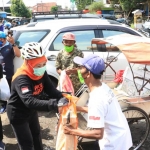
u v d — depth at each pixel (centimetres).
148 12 3164
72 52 414
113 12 3809
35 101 237
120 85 405
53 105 234
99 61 211
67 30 521
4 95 409
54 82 520
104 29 535
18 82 244
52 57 506
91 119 209
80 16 880
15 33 542
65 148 237
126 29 541
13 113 261
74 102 248
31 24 579
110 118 217
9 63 479
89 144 377
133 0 3219
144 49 335
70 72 383
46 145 388
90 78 215
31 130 293
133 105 355
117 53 522
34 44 243
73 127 232
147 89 382
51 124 458
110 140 221
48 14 941
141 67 401
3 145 361
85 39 527
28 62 244
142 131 414
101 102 208
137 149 372
